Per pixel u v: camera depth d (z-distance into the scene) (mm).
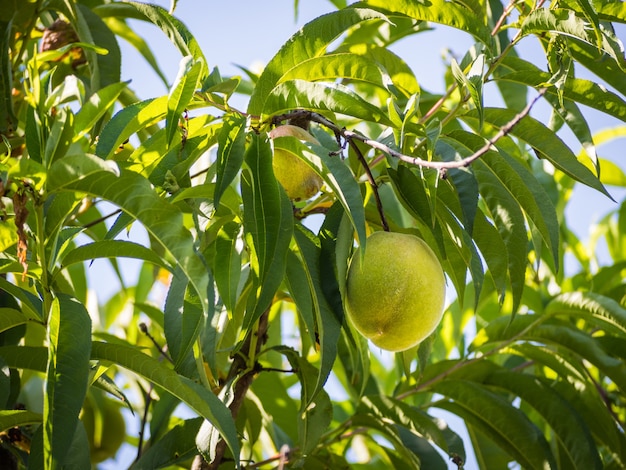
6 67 2590
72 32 2982
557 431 2734
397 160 2170
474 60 2180
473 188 2088
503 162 2244
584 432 2719
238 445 1831
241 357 2383
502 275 2270
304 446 2273
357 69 2201
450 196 2227
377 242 2186
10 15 2850
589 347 2789
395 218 3131
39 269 1915
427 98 3168
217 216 2271
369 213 2459
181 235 1733
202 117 2234
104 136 2039
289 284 2070
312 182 2275
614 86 2414
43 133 1903
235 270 1953
